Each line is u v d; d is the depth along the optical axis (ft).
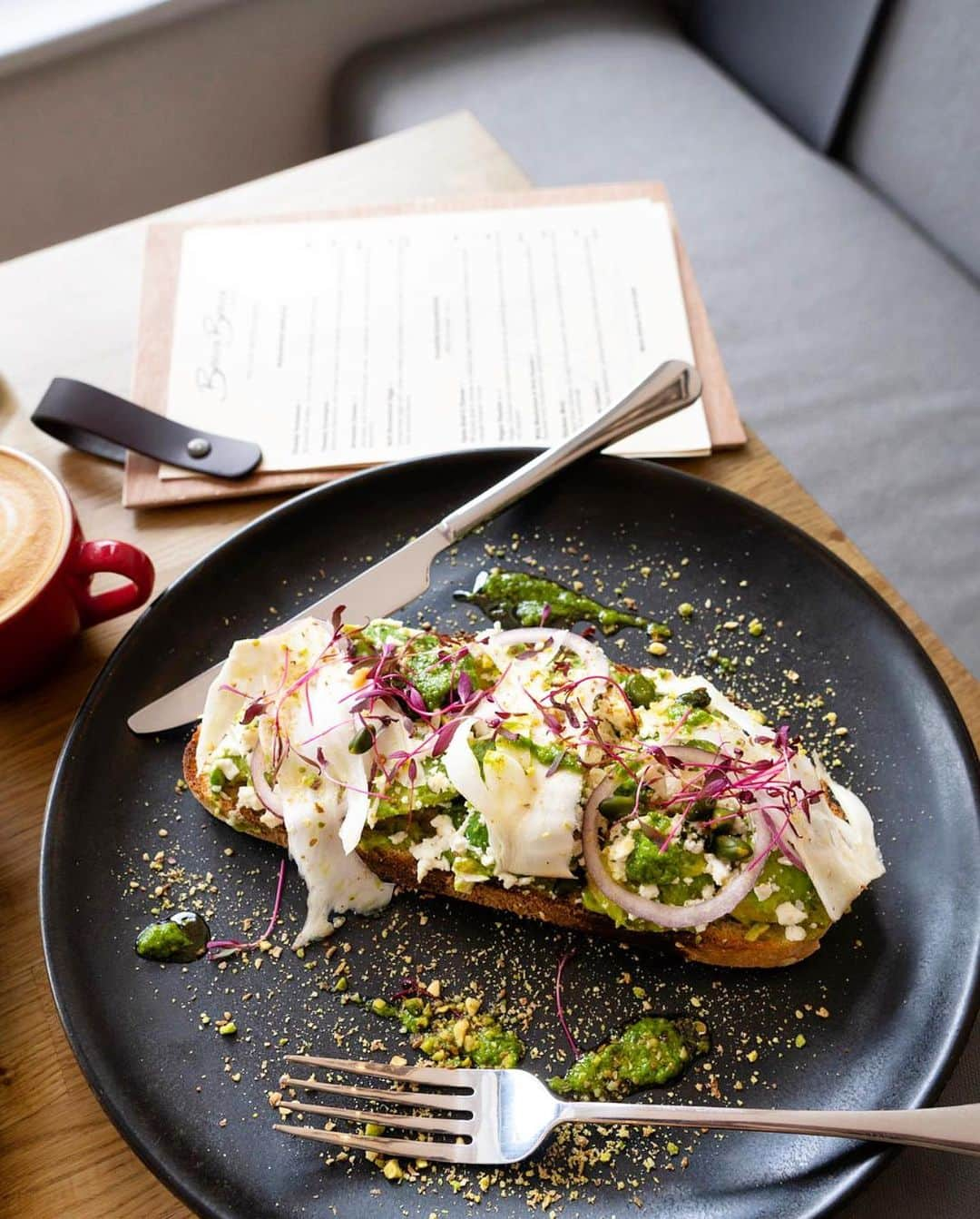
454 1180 1.59
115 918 1.72
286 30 3.07
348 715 1.71
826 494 2.49
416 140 2.45
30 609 1.77
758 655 1.88
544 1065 1.65
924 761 1.78
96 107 3.00
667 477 1.96
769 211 2.83
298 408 2.11
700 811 1.66
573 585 1.93
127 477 2.04
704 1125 1.54
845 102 2.82
